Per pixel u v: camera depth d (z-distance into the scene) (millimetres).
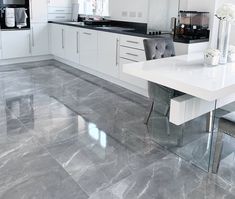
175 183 2145
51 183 2102
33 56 6188
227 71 2330
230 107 2947
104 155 2512
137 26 4668
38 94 4078
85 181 2137
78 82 4707
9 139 2744
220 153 2234
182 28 3553
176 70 2330
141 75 2344
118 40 4211
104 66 4664
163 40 3074
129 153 2561
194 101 2332
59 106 3646
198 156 2533
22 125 3068
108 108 3609
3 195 1959
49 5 6039
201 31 3541
